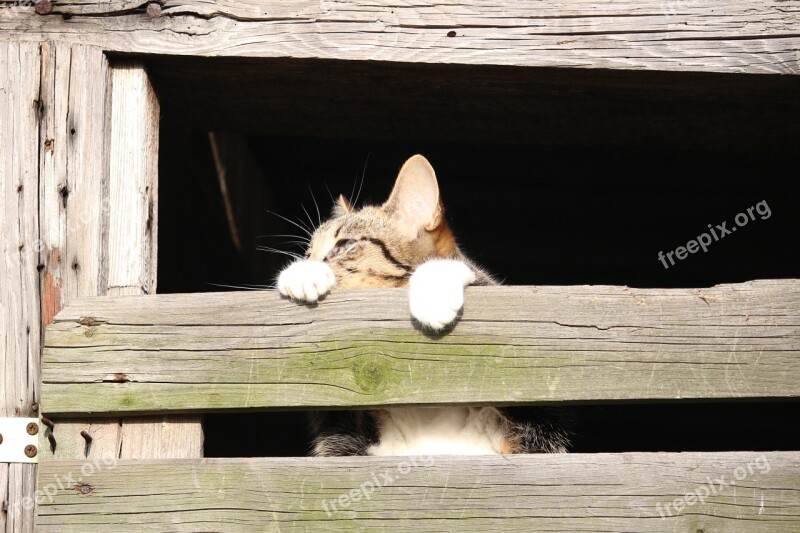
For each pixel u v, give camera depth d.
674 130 4.00
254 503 2.78
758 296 2.90
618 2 3.34
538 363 2.83
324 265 3.07
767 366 2.86
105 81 3.28
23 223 3.16
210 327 2.90
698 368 2.85
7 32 3.29
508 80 3.45
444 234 3.86
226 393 2.86
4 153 3.20
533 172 5.64
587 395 2.82
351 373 2.83
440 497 2.76
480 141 4.27
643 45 3.32
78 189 3.20
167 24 3.30
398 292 2.89
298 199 6.10
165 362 2.89
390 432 3.46
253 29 3.31
